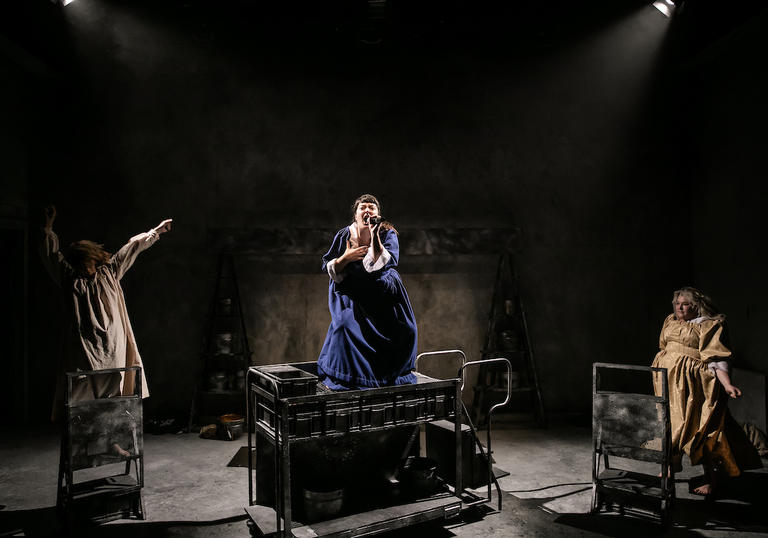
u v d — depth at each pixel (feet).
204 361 17.58
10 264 17.31
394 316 10.01
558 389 18.69
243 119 18.31
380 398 9.75
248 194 18.25
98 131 17.89
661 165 19.04
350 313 10.09
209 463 13.84
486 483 12.10
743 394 15.48
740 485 12.14
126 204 17.94
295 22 18.35
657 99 18.98
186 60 18.20
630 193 18.99
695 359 11.27
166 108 18.13
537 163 18.88
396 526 9.51
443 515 9.96
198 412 17.42
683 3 17.72
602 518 10.62
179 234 18.07
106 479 10.96
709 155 17.89
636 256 18.98
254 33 18.34
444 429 11.42
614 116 18.97
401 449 11.25
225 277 17.67
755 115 15.72
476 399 17.56
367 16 18.13
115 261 13.19
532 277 18.78
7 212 16.42
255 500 10.94
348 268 9.61
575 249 18.89
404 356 10.19
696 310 11.58
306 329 18.28
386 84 18.61
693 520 10.45
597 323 18.86
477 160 18.76
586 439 15.84
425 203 18.61
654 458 10.36
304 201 18.38
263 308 18.17
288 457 8.84
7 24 15.48
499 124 18.81
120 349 12.58
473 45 18.72
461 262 18.61
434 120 18.69
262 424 9.89
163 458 14.21
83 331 12.12
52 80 17.70
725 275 17.16
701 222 18.37
